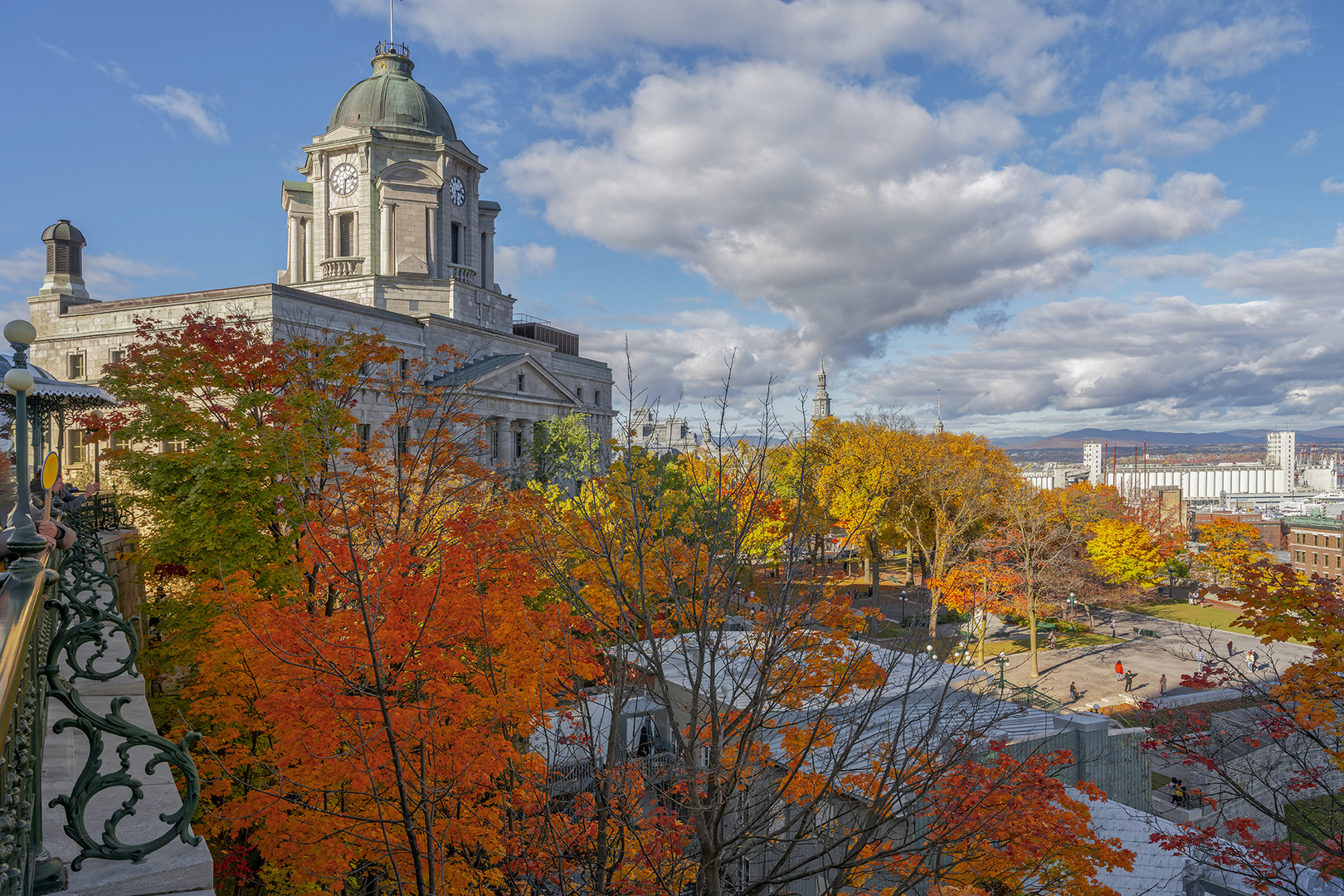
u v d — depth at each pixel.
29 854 4.73
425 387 21.94
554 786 10.85
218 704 13.19
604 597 12.34
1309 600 13.95
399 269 68.88
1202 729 17.38
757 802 10.09
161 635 19.02
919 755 9.85
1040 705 27.00
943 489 52.81
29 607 4.38
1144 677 46.00
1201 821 22.22
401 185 69.31
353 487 16.25
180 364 20.06
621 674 9.12
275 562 18.45
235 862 13.42
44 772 6.82
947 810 9.85
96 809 6.09
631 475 9.77
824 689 11.51
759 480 9.24
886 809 9.17
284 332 47.44
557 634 11.48
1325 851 15.05
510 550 12.77
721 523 9.34
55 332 52.56
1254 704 15.84
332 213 70.31
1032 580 48.00
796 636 9.72
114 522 22.03
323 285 67.31
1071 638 56.12
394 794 10.52
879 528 51.78
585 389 91.25
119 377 20.50
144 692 8.85
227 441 18.52
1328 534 95.50
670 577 9.40
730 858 8.69
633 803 9.45
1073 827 13.56
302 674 10.39
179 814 5.34
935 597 43.66
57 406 15.63
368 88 72.50
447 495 16.73
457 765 10.10
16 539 5.19
